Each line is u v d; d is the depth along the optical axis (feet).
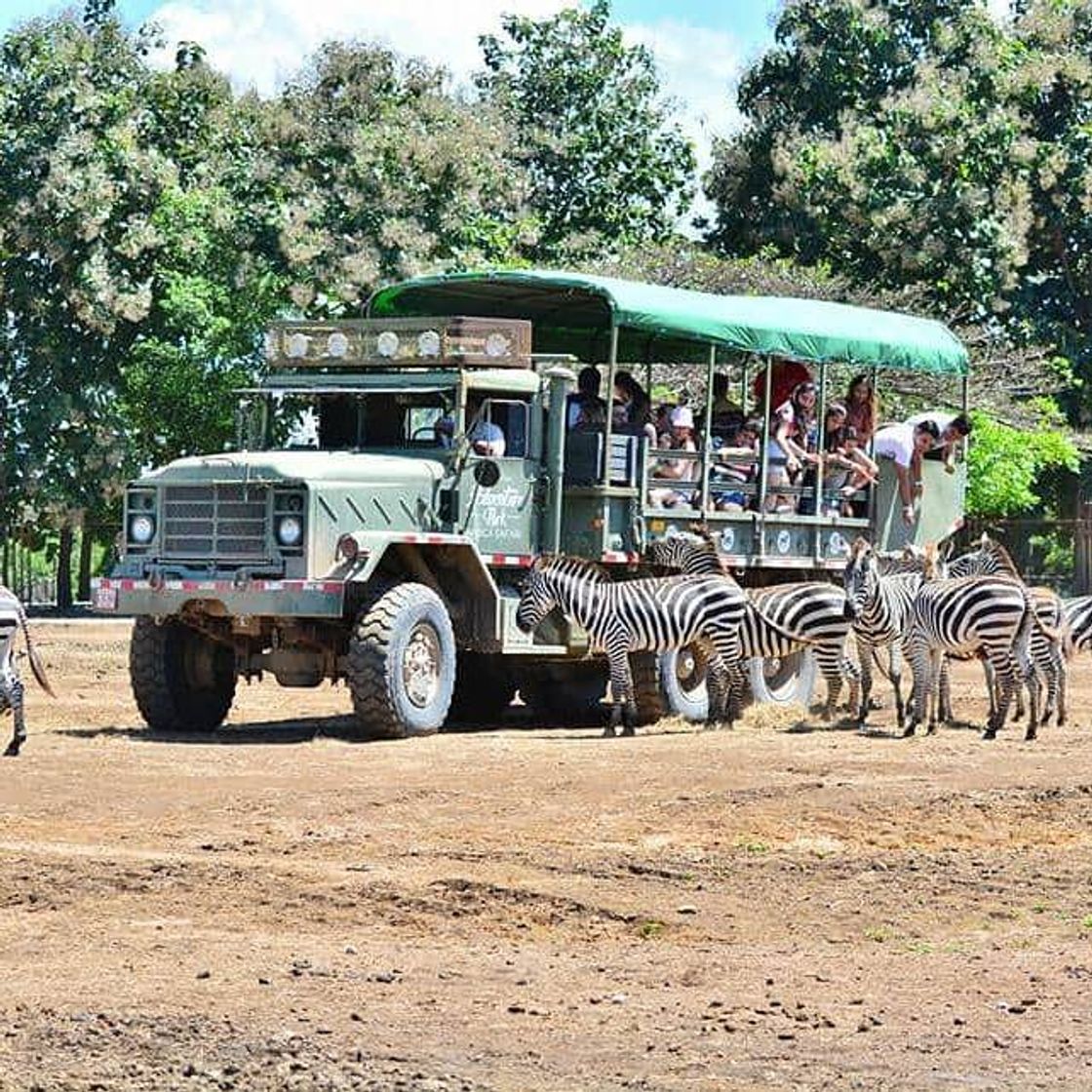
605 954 55.26
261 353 197.67
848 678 103.24
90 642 152.56
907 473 117.19
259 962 53.26
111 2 200.75
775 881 64.03
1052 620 103.40
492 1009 48.85
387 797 76.69
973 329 207.31
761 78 243.19
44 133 191.52
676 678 105.19
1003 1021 48.34
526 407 102.06
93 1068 43.73
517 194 211.20
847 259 225.97
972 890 63.36
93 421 195.62
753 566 108.78
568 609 98.53
